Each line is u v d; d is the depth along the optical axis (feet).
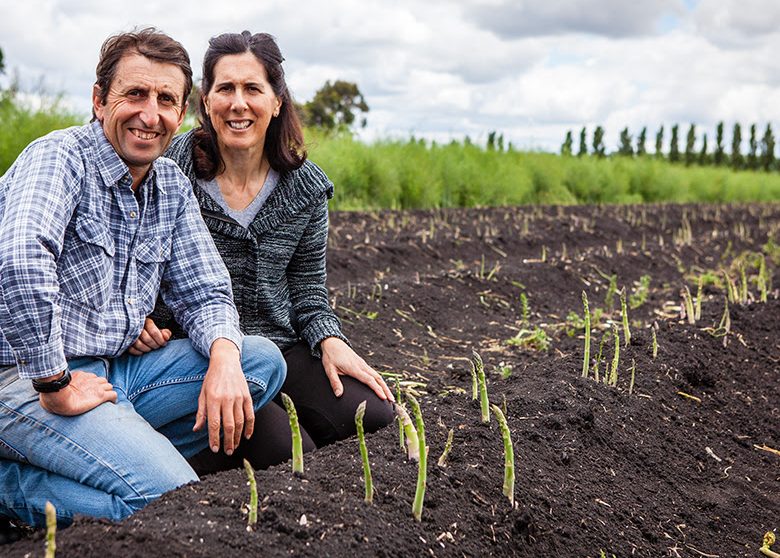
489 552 8.70
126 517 7.93
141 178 9.41
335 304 20.33
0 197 8.70
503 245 32.83
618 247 32.76
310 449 10.73
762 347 18.15
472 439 10.93
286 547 7.48
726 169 89.04
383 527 8.21
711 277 26.27
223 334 9.65
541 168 60.44
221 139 10.87
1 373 8.78
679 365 15.79
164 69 8.83
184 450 10.19
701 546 10.57
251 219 11.34
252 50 10.69
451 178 50.55
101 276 8.91
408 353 18.37
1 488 8.70
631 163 74.38
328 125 56.24
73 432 8.35
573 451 11.60
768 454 13.85
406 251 28.60
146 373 9.66
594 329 19.33
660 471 12.17
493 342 19.77
